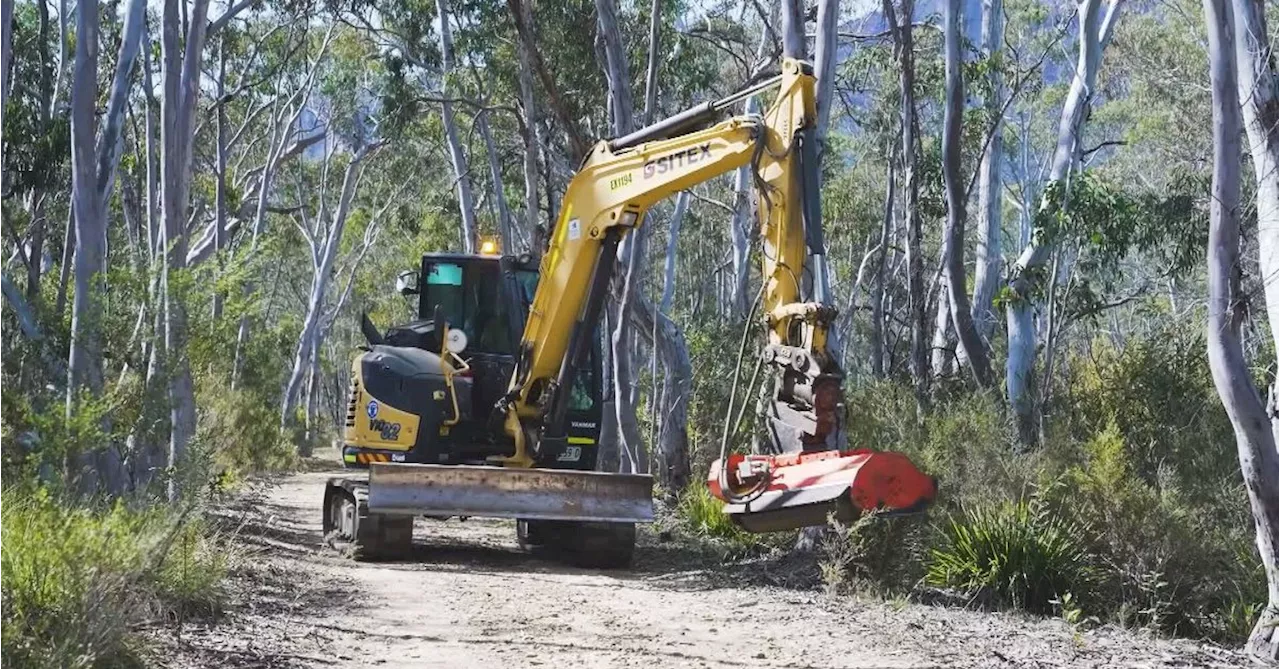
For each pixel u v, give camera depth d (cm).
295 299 6744
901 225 3900
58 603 775
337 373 7625
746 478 1049
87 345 1359
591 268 1479
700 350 2798
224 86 3669
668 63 2883
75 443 1206
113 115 1638
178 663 816
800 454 1054
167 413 1374
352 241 5641
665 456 2441
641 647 945
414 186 4662
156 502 1152
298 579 1273
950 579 1304
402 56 3434
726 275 4825
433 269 1686
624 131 2278
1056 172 2491
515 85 3084
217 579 1036
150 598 904
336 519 1664
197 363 1474
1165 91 3388
